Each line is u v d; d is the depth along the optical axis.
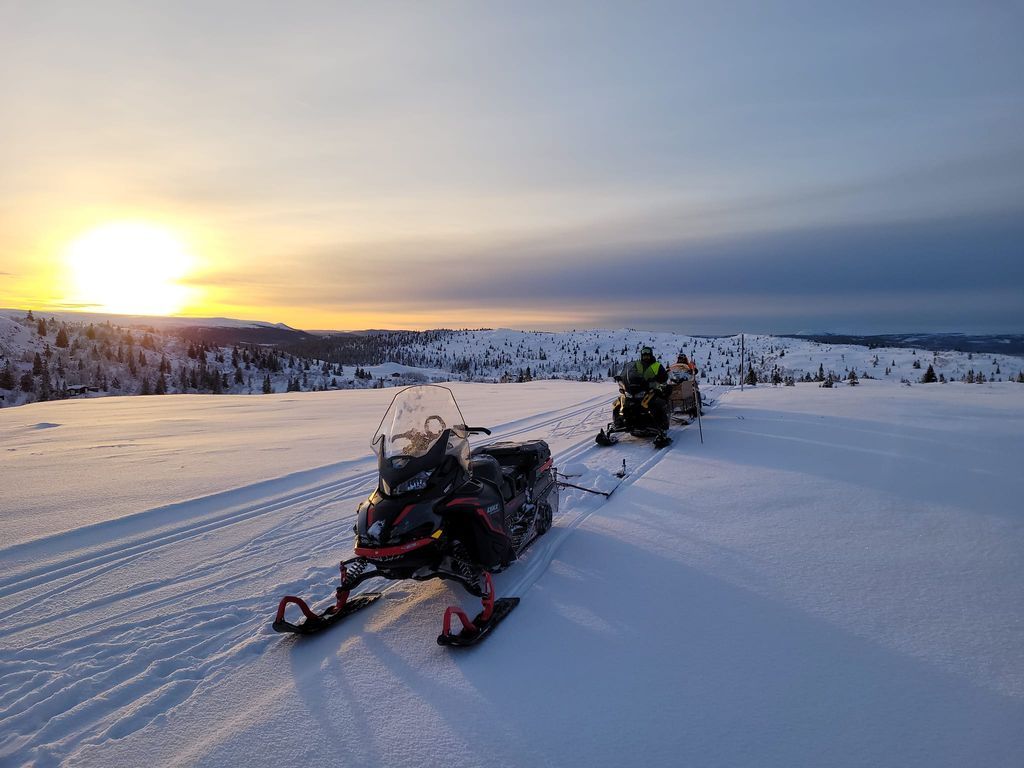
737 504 6.48
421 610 4.39
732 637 3.68
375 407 19.25
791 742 2.69
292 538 6.03
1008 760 2.48
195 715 3.21
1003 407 13.24
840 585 4.32
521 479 5.40
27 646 4.03
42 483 8.31
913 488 6.73
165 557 5.57
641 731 2.84
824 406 14.49
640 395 10.08
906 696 2.98
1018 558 4.62
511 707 3.10
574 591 4.50
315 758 2.80
